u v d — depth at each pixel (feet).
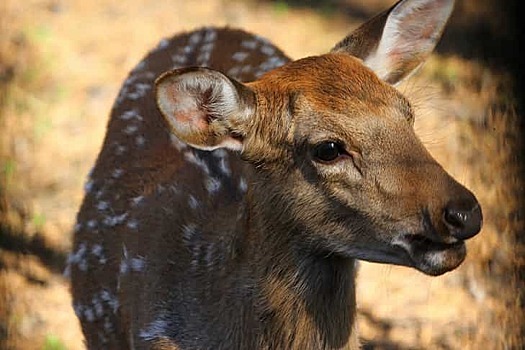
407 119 27.32
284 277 28.25
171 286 30.37
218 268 29.48
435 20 30.32
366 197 26.78
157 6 66.80
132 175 33.96
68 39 62.95
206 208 30.78
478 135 50.39
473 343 41.01
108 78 58.80
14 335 42.47
